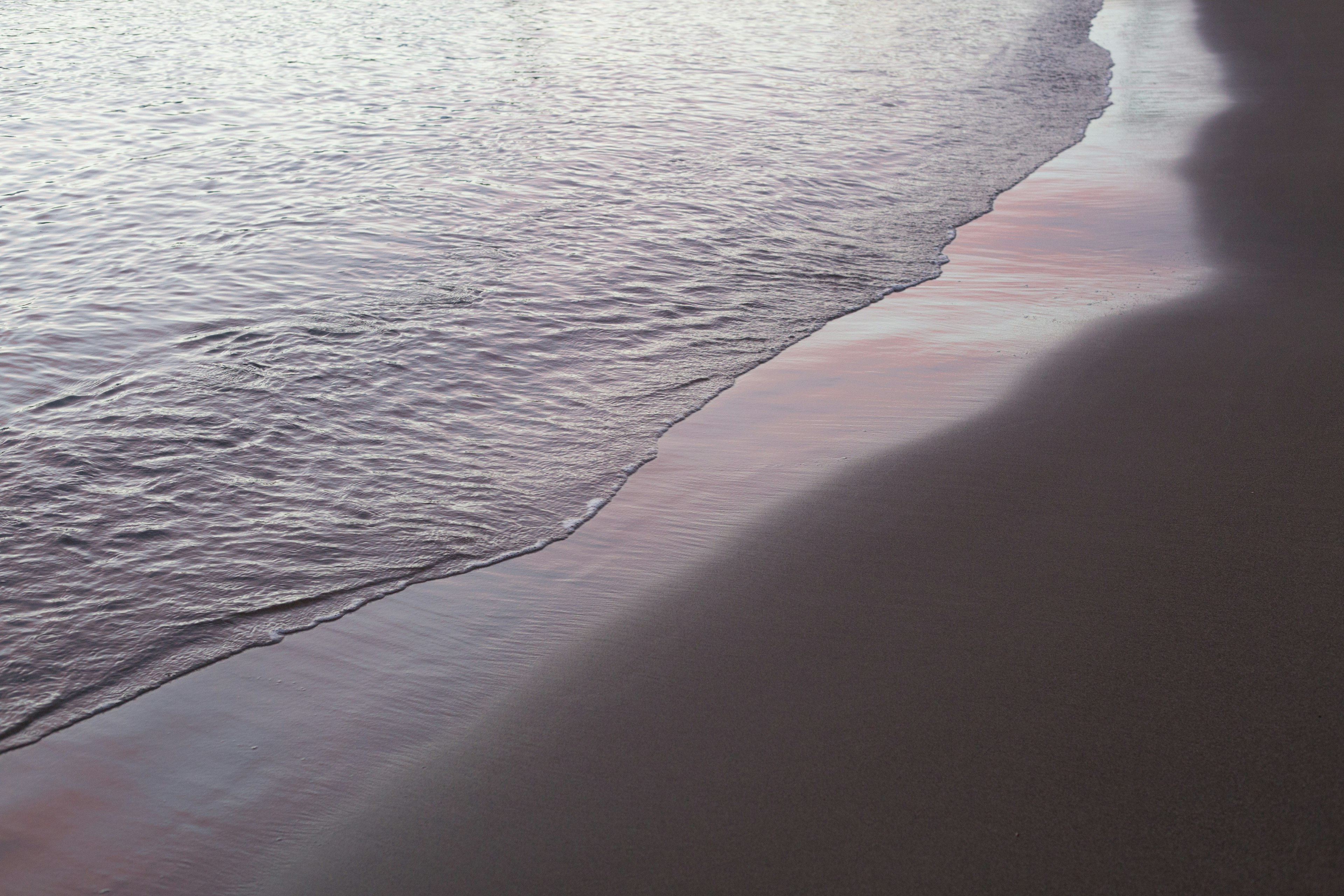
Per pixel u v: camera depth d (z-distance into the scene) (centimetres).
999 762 260
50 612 351
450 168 905
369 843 254
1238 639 298
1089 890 223
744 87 1273
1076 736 266
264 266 673
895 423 467
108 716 306
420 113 1117
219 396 504
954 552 356
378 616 351
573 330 593
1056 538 359
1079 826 239
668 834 248
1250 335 524
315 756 287
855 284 670
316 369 535
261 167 905
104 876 251
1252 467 394
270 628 346
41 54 1413
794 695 292
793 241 749
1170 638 301
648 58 1464
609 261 697
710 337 589
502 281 657
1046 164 959
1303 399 446
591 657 320
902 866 233
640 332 593
